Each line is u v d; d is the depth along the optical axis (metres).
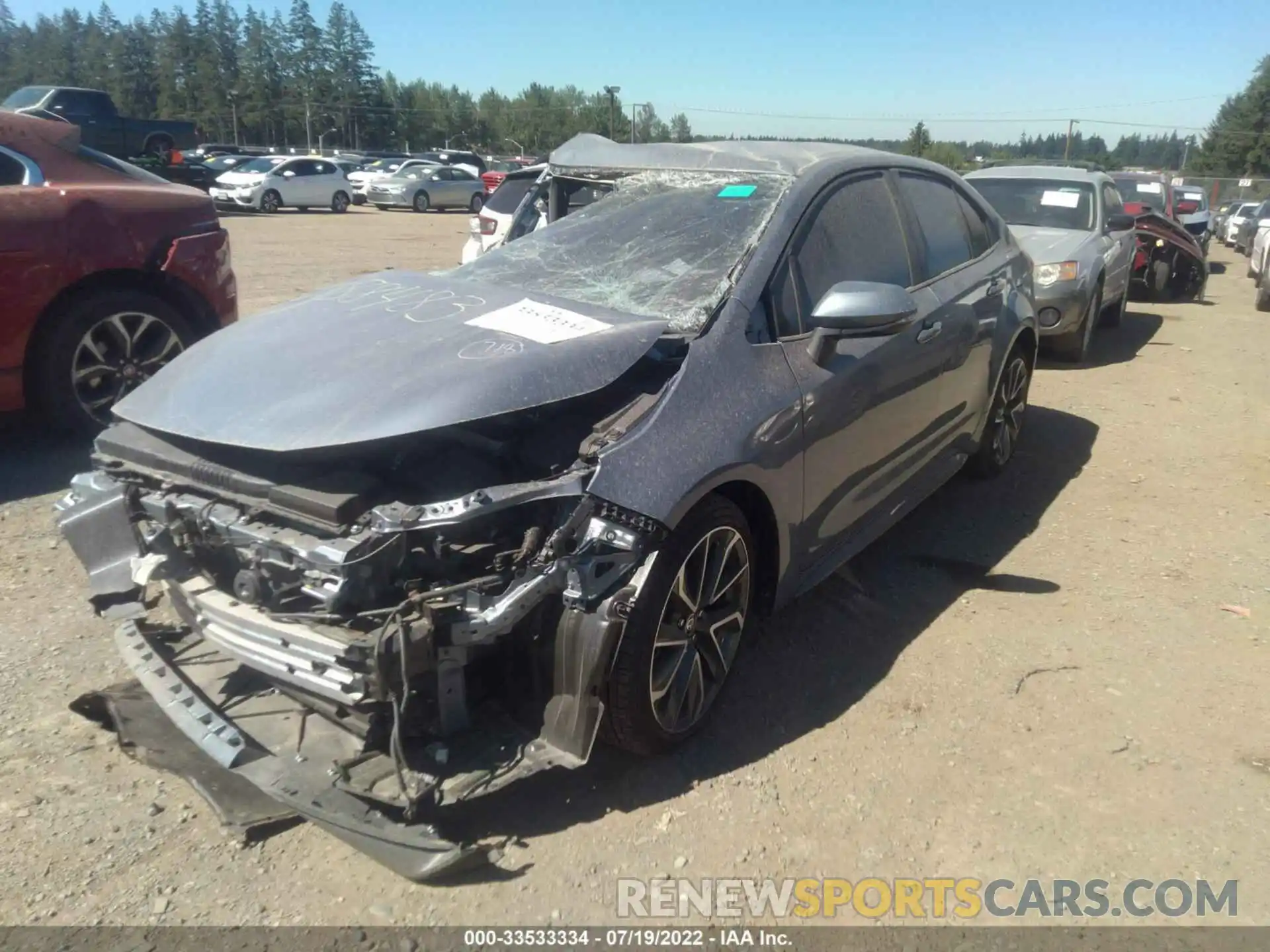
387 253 16.95
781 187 3.73
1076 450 6.18
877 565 4.48
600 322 3.10
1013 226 9.29
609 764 3.04
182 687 2.92
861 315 3.20
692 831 2.77
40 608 3.88
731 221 3.62
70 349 5.48
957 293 4.46
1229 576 4.41
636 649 2.75
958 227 4.79
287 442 2.67
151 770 2.98
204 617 2.82
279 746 2.77
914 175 4.50
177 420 2.93
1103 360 8.98
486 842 2.70
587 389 2.80
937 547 4.69
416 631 2.45
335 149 105.81
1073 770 3.05
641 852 2.69
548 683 2.73
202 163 30.84
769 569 3.33
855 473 3.70
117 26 109.44
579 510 2.62
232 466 2.82
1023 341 5.45
